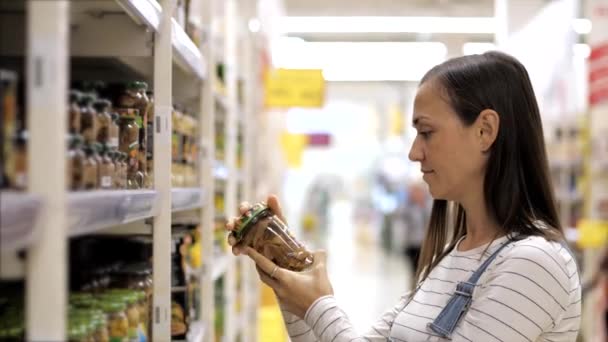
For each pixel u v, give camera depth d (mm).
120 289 1791
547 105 7555
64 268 1005
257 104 6672
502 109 1765
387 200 21953
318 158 31594
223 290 3875
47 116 996
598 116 6711
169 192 1916
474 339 1641
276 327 6539
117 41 1837
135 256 2035
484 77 1772
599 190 6328
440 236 2148
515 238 1734
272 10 8258
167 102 1916
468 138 1771
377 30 11430
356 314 10234
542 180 1798
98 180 1333
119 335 1562
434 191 1835
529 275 1636
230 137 3990
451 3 11125
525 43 7512
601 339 6004
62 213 996
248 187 5191
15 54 1481
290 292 1861
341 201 32281
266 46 7562
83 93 1331
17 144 1029
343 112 24078
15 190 1015
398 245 19922
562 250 1729
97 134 1403
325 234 24047
